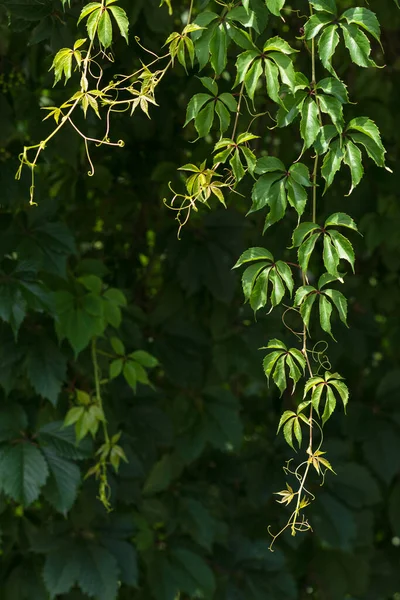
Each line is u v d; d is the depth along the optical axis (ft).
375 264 12.80
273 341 6.68
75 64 9.29
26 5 8.21
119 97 10.20
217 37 6.57
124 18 6.57
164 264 11.93
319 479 11.91
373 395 12.52
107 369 10.28
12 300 9.06
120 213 11.95
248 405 12.64
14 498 9.33
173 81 11.12
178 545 11.43
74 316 9.59
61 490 9.57
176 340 11.56
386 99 12.20
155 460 11.12
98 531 10.61
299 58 11.18
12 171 9.88
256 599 11.56
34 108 10.00
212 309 11.89
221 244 11.48
